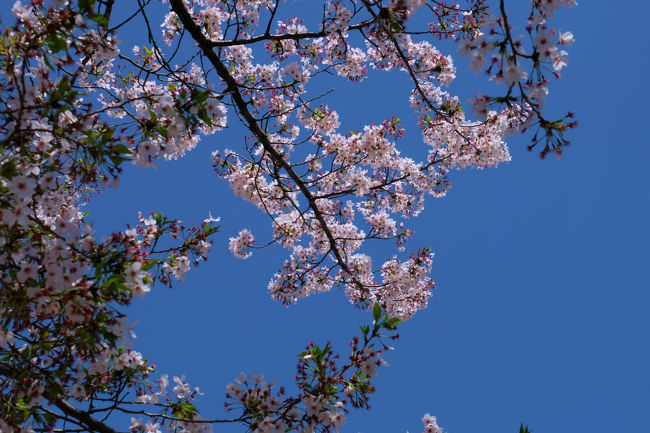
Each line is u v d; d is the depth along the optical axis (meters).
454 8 7.75
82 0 3.84
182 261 6.04
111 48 4.73
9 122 3.98
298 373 4.53
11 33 3.93
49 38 3.89
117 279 3.76
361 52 8.93
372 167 9.23
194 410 5.35
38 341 4.53
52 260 3.89
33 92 4.01
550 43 3.66
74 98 3.96
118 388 5.13
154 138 4.54
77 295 3.73
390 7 6.65
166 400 5.39
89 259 4.03
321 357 4.50
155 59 8.87
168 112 4.59
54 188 4.75
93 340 3.89
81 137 4.09
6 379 4.34
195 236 6.01
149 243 6.01
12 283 4.00
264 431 4.42
